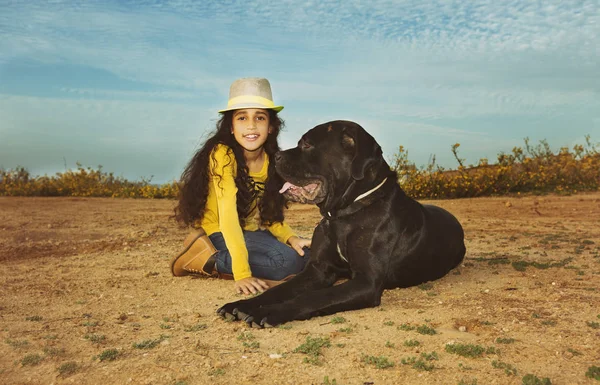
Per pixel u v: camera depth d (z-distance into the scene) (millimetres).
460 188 12594
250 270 4469
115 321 3436
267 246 4633
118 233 8258
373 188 3949
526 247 6098
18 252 6516
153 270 5301
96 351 2814
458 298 3885
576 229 7535
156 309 3766
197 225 4840
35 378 2479
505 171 12859
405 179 12891
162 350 2807
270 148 4684
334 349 2785
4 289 4449
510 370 2445
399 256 4043
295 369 2510
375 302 3723
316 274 4121
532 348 2752
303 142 4051
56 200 15703
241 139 4414
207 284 4613
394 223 3975
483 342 2861
